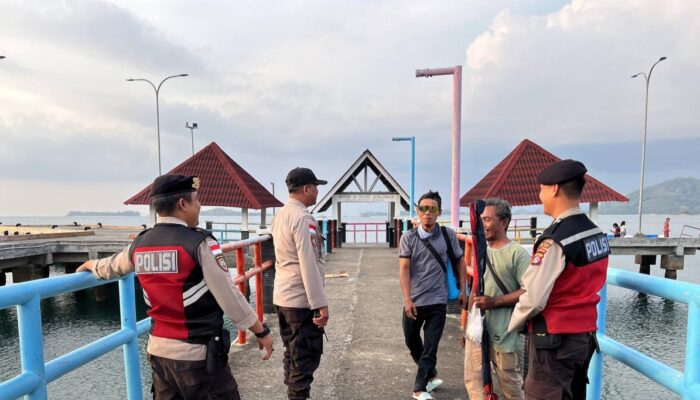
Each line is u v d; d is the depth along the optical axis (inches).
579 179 75.9
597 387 99.4
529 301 74.6
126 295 99.8
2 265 603.2
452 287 133.7
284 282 115.1
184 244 70.6
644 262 821.9
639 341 485.1
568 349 75.2
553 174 76.9
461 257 135.3
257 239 207.5
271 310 259.4
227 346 75.4
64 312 634.2
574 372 78.3
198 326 72.0
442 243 132.4
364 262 493.0
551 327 75.7
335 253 601.0
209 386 74.3
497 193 583.5
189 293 70.9
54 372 75.4
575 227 74.5
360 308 266.1
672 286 73.3
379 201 740.7
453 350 188.7
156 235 73.1
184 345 71.4
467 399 137.8
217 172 612.4
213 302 73.4
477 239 101.3
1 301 63.4
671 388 72.6
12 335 507.2
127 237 922.1
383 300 289.1
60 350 478.6
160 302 71.9
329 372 160.4
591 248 74.1
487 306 98.8
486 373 100.3
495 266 101.7
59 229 1239.5
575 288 74.5
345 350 186.4
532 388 79.7
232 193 588.4
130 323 100.6
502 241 103.3
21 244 636.1
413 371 161.6
